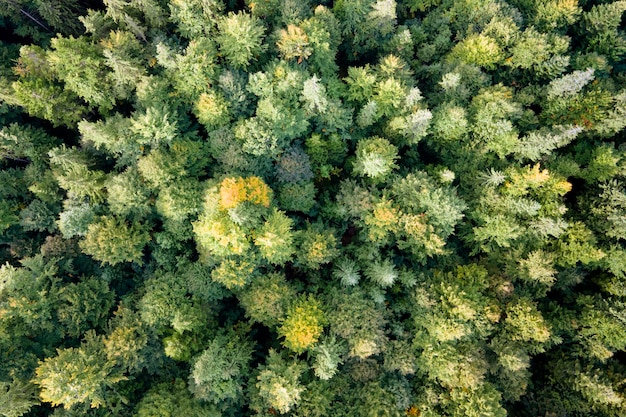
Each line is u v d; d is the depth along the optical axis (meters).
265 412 22.44
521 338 23.75
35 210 25.34
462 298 22.73
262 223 22.88
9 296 23.03
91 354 21.41
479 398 22.12
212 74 24.44
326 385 22.92
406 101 25.09
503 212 24.95
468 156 26.47
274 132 23.86
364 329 22.84
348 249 25.50
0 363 22.12
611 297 25.78
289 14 25.98
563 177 24.89
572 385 24.86
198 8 24.78
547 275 24.17
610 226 25.30
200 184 23.97
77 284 23.98
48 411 23.08
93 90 24.42
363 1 26.53
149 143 23.84
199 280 23.91
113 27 26.09
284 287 23.34
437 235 23.78
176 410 21.50
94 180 23.62
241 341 24.31
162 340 23.06
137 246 24.34
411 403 23.23
